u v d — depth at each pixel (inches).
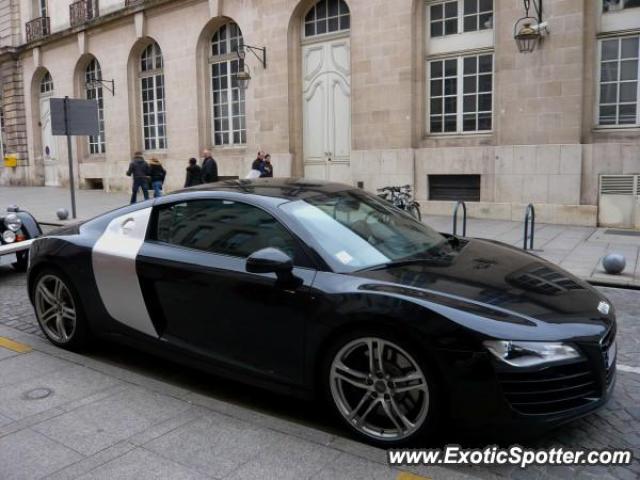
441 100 561.9
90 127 570.6
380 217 177.5
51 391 165.9
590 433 140.9
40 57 1067.9
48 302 204.5
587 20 473.7
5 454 131.3
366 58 583.2
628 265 334.0
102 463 127.0
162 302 171.6
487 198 530.6
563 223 493.0
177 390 166.2
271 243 156.2
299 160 670.5
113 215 195.5
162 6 804.0
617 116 479.5
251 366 154.7
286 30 652.7
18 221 319.0
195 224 173.8
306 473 122.7
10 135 1169.4
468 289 137.3
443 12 550.9
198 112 780.6
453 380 123.7
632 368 182.5
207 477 121.3
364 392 136.6
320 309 139.6
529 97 498.3
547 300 137.3
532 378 122.2
